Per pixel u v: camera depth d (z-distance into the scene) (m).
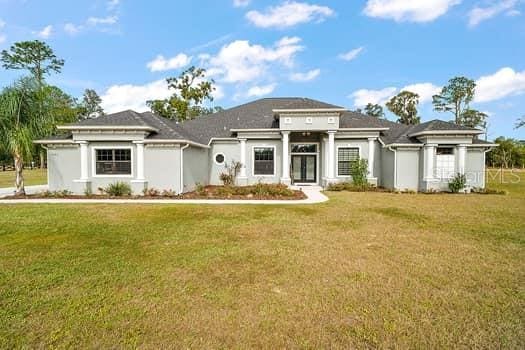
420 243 6.61
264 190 15.36
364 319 3.47
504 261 5.43
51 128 16.56
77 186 15.93
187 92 35.44
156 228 8.00
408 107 48.75
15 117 15.47
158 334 3.17
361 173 18.86
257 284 4.44
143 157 15.85
